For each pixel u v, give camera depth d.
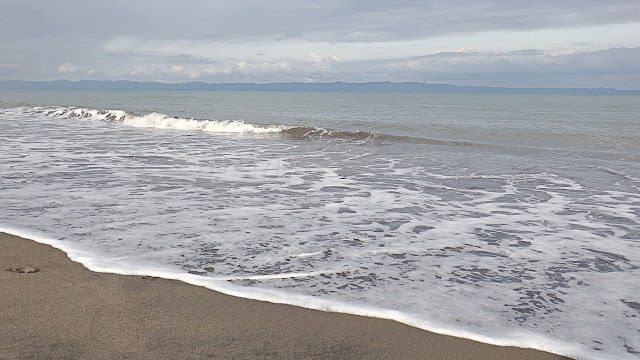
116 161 11.66
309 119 27.59
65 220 6.32
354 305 3.89
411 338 3.37
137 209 7.01
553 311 3.85
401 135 19.33
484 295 4.16
